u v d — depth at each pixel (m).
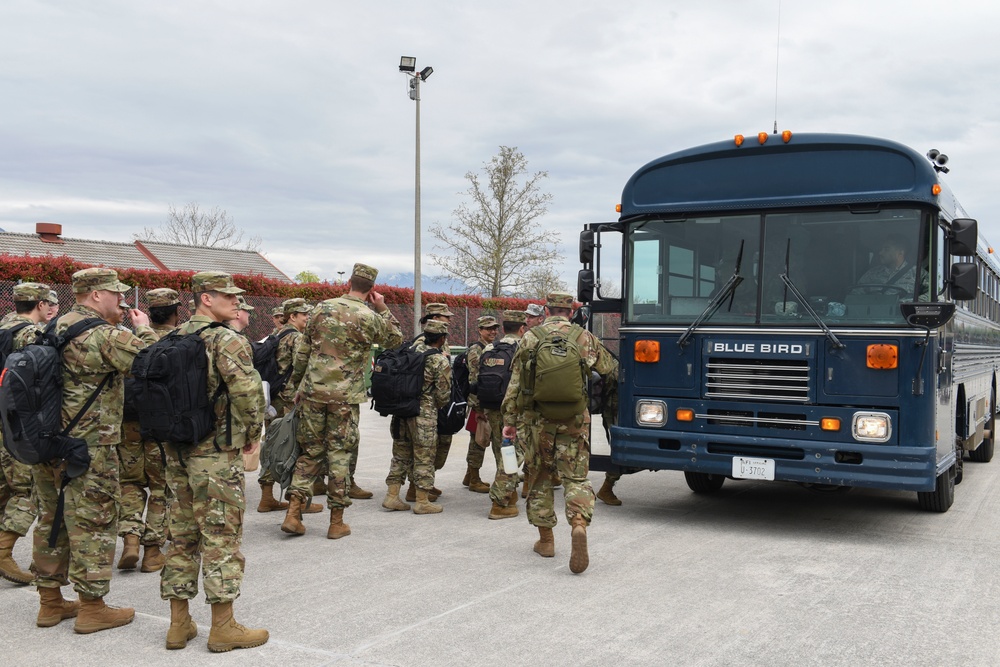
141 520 5.96
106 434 4.64
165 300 5.80
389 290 23.61
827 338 6.80
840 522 7.65
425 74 24.14
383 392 7.64
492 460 11.44
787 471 6.86
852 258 6.85
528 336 6.19
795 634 4.60
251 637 4.39
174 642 4.36
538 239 39.50
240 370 4.41
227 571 4.36
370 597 5.23
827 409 6.78
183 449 4.38
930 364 6.60
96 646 4.42
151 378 4.29
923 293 6.63
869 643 4.48
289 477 6.91
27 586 5.50
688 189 7.46
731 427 7.11
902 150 6.72
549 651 4.32
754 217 7.19
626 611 4.98
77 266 15.68
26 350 4.44
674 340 7.41
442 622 4.77
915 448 6.50
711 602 5.16
